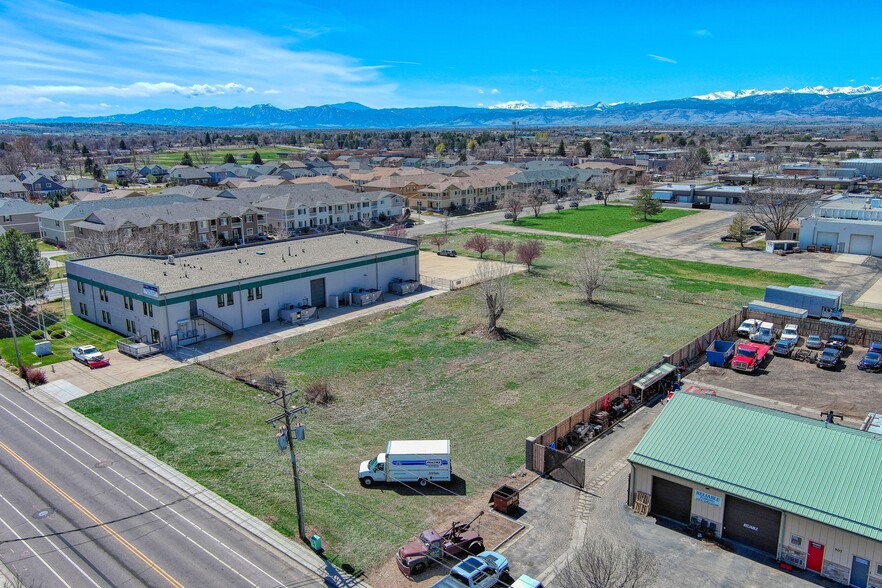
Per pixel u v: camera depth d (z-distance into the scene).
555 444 39.66
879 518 27.25
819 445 31.20
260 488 35.69
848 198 121.19
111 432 42.84
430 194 156.62
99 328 66.38
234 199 125.44
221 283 62.31
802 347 58.75
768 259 100.38
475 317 69.19
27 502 34.62
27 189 165.62
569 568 27.69
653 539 31.05
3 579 28.31
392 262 80.50
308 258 73.88
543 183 183.75
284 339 61.66
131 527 32.31
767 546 30.02
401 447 36.56
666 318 69.12
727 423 33.81
